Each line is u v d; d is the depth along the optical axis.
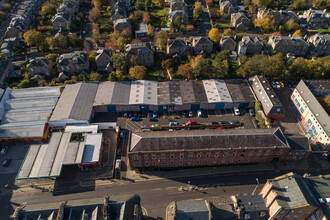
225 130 88.56
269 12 171.38
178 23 167.75
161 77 130.00
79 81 123.94
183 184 84.12
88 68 133.50
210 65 121.06
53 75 131.88
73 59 127.31
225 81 122.06
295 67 123.06
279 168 89.06
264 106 108.00
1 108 107.88
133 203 65.50
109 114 111.50
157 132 86.75
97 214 61.62
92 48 153.88
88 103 109.06
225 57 130.25
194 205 67.00
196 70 121.12
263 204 68.25
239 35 155.88
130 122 107.31
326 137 89.31
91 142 92.44
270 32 170.00
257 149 82.19
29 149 90.06
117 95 112.69
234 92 115.25
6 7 187.38
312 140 97.75
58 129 102.12
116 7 181.75
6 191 82.50
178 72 125.81
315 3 198.62
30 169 83.62
